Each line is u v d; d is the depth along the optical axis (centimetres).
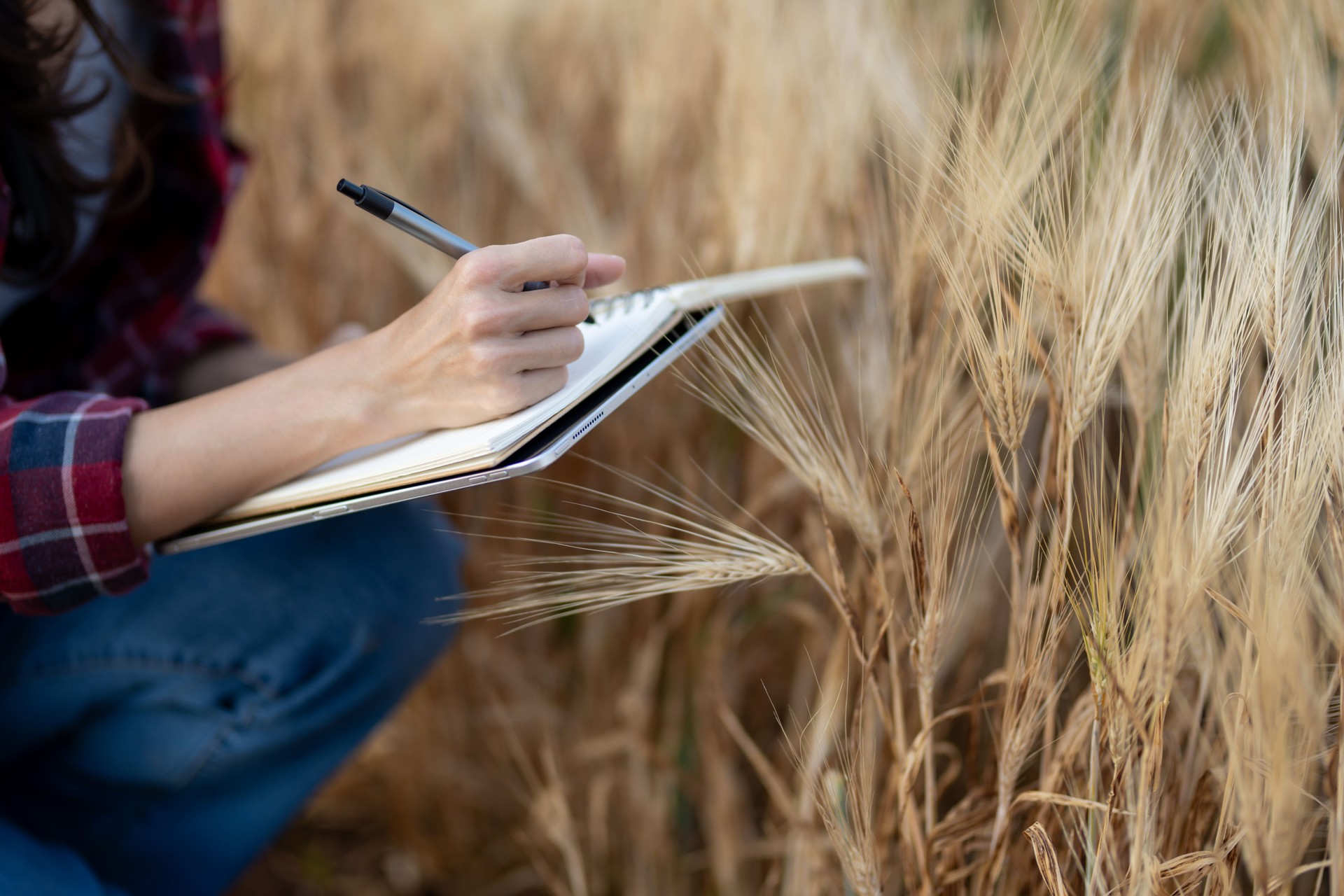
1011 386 77
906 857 86
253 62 188
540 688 153
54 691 102
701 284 93
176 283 119
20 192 91
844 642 102
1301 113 83
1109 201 81
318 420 79
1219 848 71
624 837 142
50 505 78
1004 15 136
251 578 105
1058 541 77
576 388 76
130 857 112
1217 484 70
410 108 182
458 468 73
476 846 153
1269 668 62
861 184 119
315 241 177
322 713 108
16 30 84
